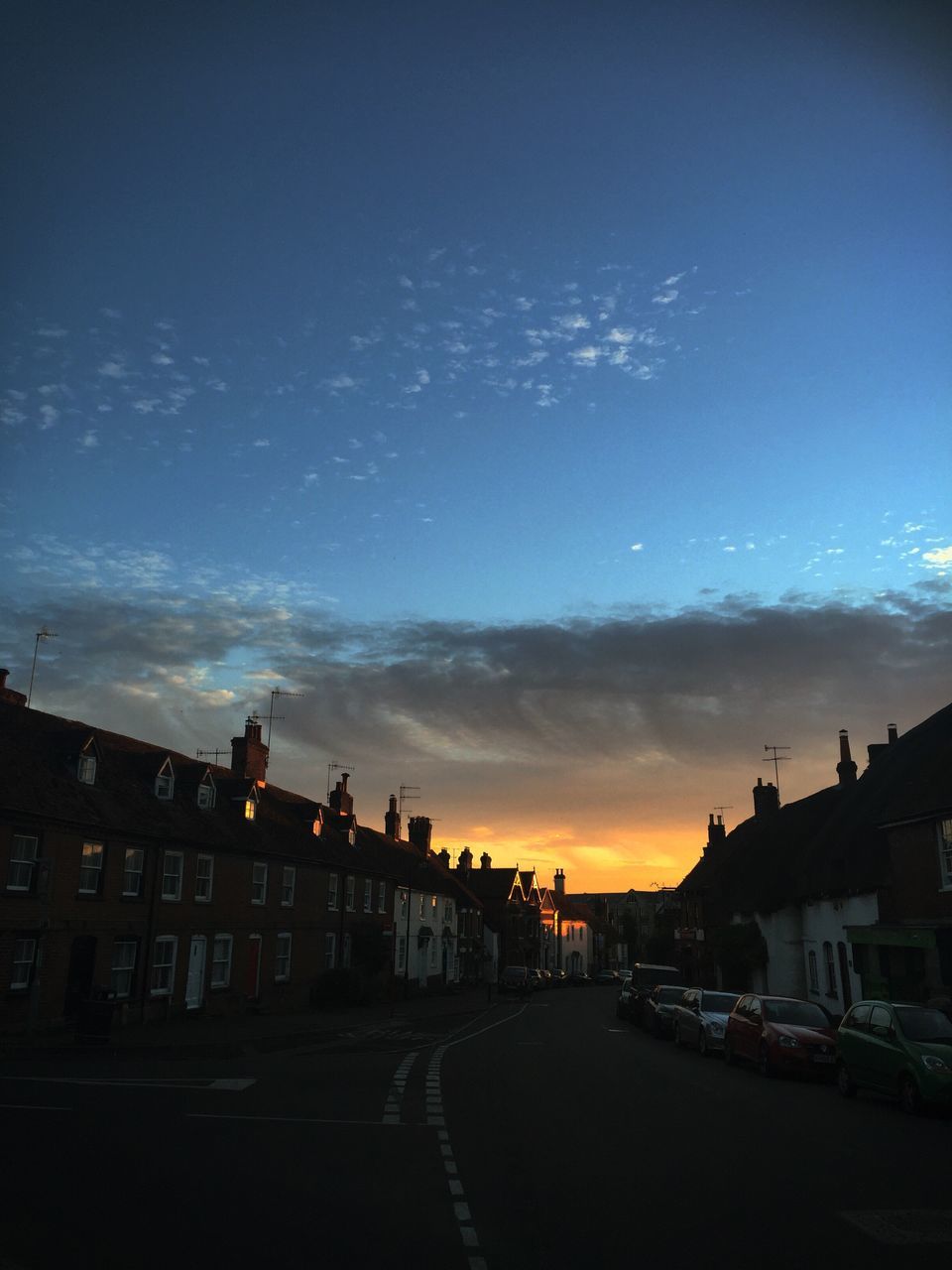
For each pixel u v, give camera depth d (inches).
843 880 1282.0
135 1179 360.2
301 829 1745.8
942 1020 624.7
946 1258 283.6
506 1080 714.8
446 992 2492.6
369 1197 347.3
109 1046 886.4
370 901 1991.9
